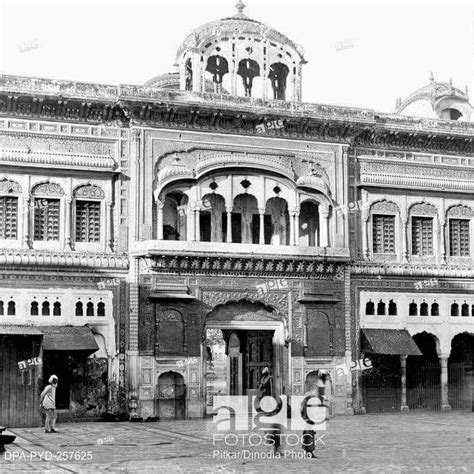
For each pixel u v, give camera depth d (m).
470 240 28.19
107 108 24.33
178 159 24.84
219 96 25.44
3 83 23.50
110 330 23.69
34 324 23.02
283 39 27.20
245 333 27.98
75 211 24.02
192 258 24.16
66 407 23.14
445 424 22.33
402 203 27.34
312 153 26.38
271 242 26.56
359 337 26.19
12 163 23.34
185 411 24.00
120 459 15.01
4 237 23.31
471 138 28.19
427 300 27.12
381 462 14.67
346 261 25.75
